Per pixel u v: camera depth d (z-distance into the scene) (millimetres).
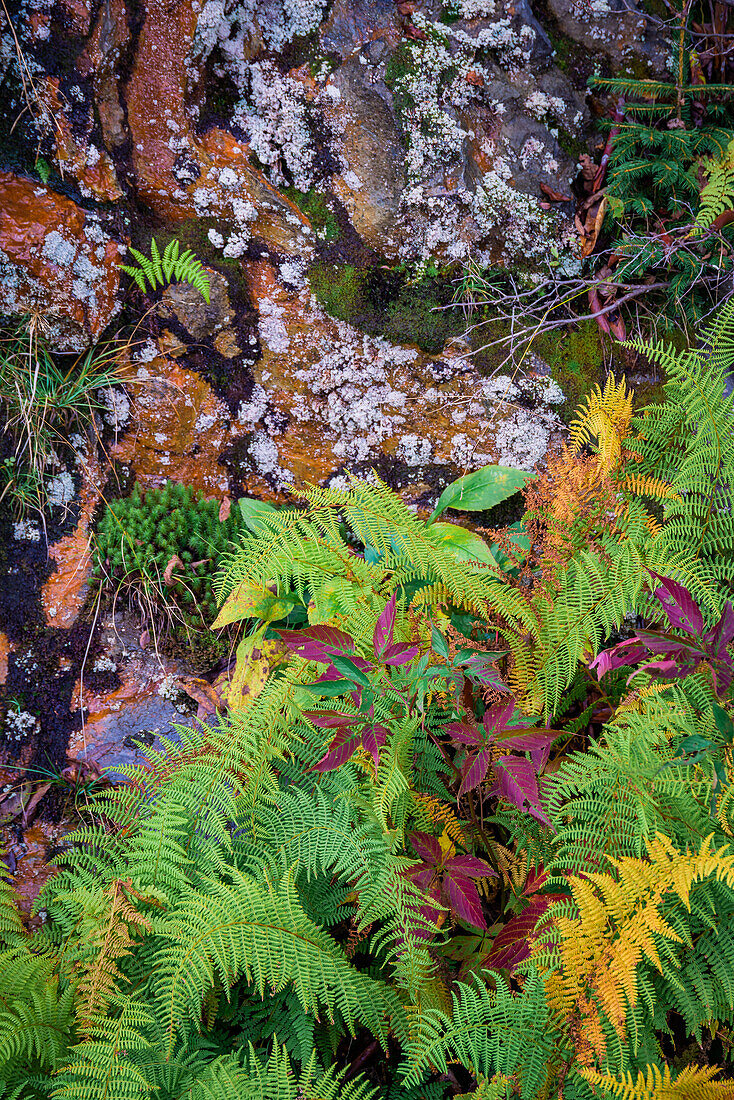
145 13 2529
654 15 3029
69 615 2596
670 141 2854
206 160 2705
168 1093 1739
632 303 2936
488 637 2240
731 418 2244
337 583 2078
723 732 1562
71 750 2570
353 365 2842
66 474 2615
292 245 2799
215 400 2783
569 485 2236
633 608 2180
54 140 2451
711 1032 1643
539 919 1711
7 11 2354
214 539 2709
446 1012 1847
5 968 1825
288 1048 1871
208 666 2678
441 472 2920
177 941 1861
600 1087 1482
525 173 2906
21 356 2502
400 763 2008
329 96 2771
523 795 1717
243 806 2031
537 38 2918
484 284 2855
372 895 1821
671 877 1472
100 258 2549
